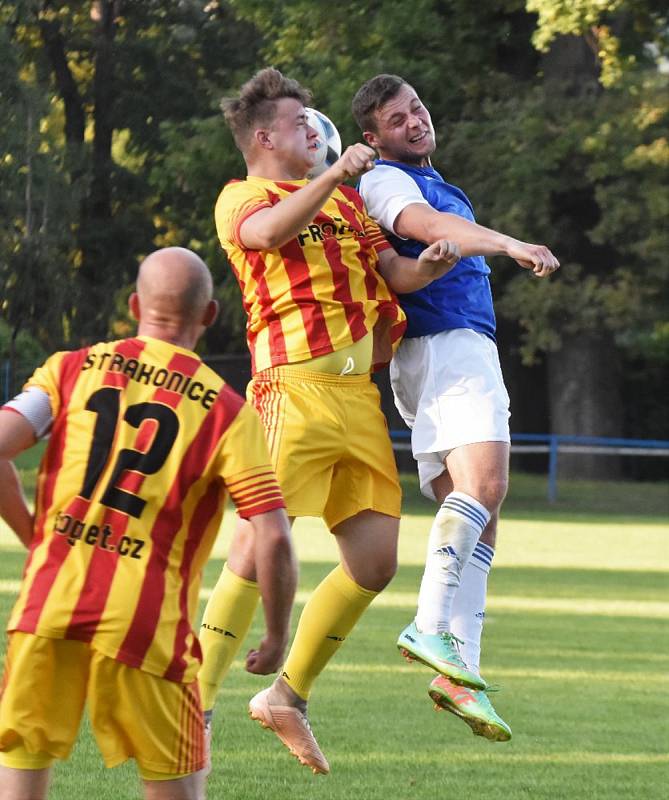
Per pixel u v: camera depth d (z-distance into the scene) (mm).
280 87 14922
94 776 16859
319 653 15352
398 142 15758
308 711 21875
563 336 90562
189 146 79875
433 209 14875
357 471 15047
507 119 78312
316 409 14578
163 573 10586
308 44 81125
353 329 14648
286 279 14648
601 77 79562
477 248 14227
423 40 79875
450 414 14828
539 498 81562
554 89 80250
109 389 10844
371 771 17797
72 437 10766
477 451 14688
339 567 15453
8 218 87062
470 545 14484
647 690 25047
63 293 89750
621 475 92625
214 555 45438
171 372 10906
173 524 10664
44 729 10578
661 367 98125
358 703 22719
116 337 100062
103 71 103438
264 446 10898
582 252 84812
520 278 82000
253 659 11266
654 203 77125
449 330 15094
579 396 90625
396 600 36656
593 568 48219
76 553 10555
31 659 10500
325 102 76688
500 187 78562
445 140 79750
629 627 33562
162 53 104688
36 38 103062
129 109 103625
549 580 43844
